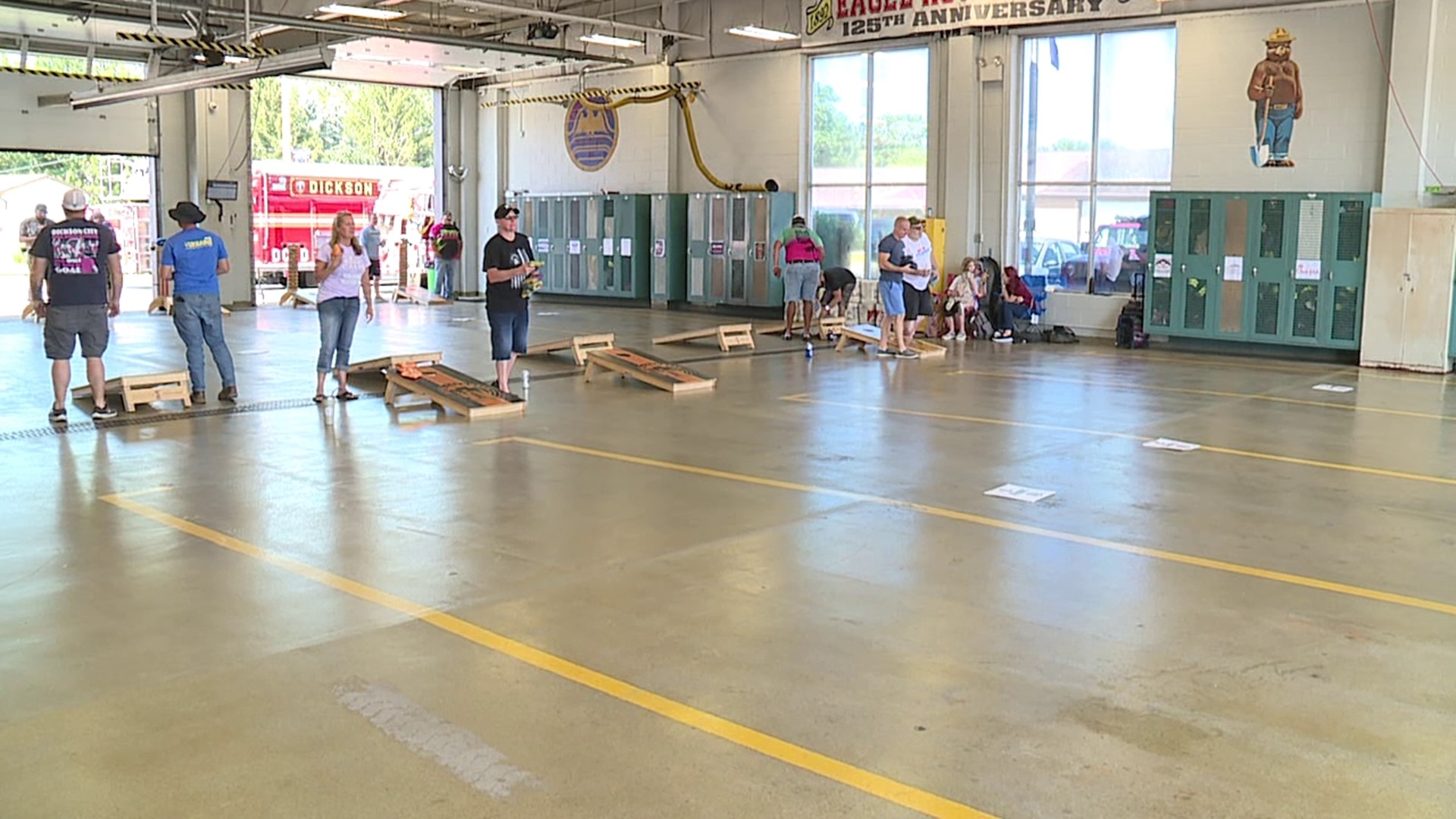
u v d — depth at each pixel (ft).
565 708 11.29
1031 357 43.55
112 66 64.08
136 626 13.62
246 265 65.82
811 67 58.95
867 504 19.79
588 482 21.42
